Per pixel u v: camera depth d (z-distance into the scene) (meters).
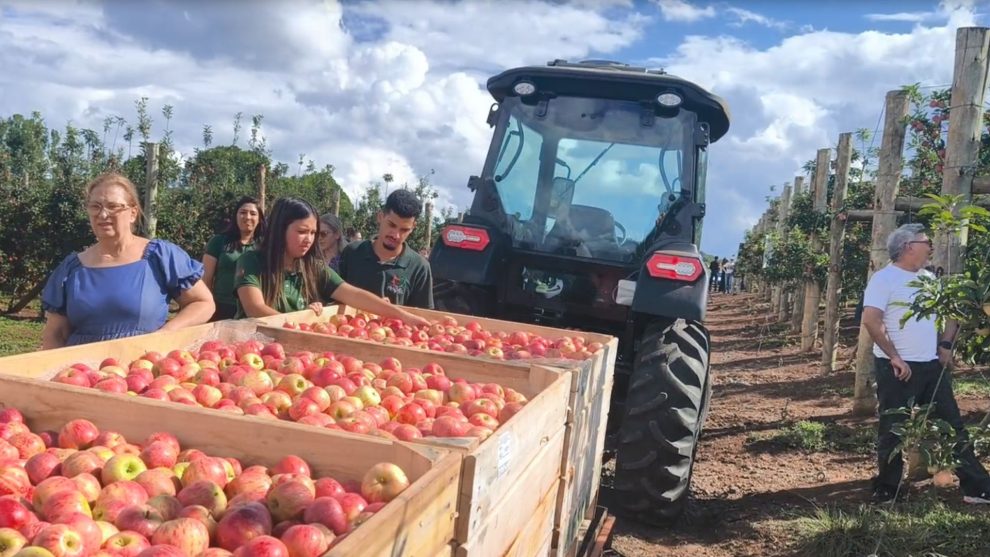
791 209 17.75
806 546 4.92
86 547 1.64
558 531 3.29
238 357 3.53
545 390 2.85
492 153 6.00
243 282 4.57
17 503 1.74
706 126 5.72
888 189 8.55
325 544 1.72
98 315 3.73
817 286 14.96
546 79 5.93
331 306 4.93
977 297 3.66
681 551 4.94
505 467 2.29
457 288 5.82
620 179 5.73
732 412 9.48
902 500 5.71
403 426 2.57
